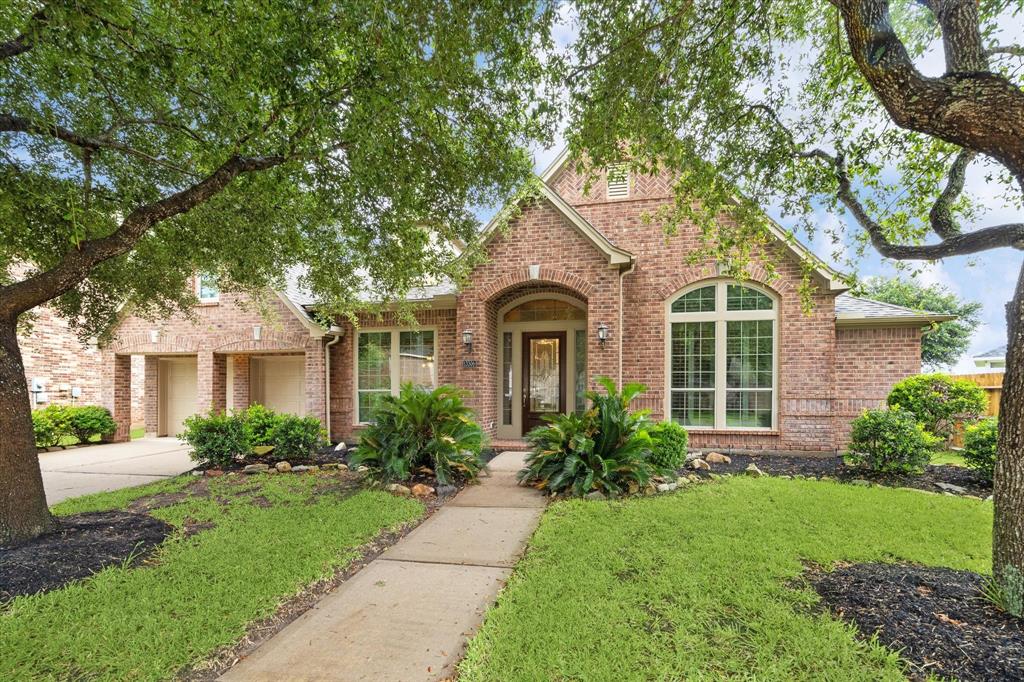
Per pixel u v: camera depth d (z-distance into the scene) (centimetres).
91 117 584
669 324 1124
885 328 1081
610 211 1173
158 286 839
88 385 1730
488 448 1095
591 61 545
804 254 919
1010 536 346
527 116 608
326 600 404
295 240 734
